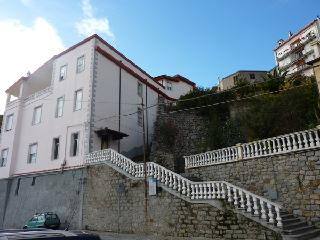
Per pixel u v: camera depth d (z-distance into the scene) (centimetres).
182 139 2867
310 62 1850
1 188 2808
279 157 1549
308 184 1402
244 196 1280
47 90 2831
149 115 3183
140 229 1634
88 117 2327
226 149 1852
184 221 1442
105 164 2003
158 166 1661
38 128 2764
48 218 2047
